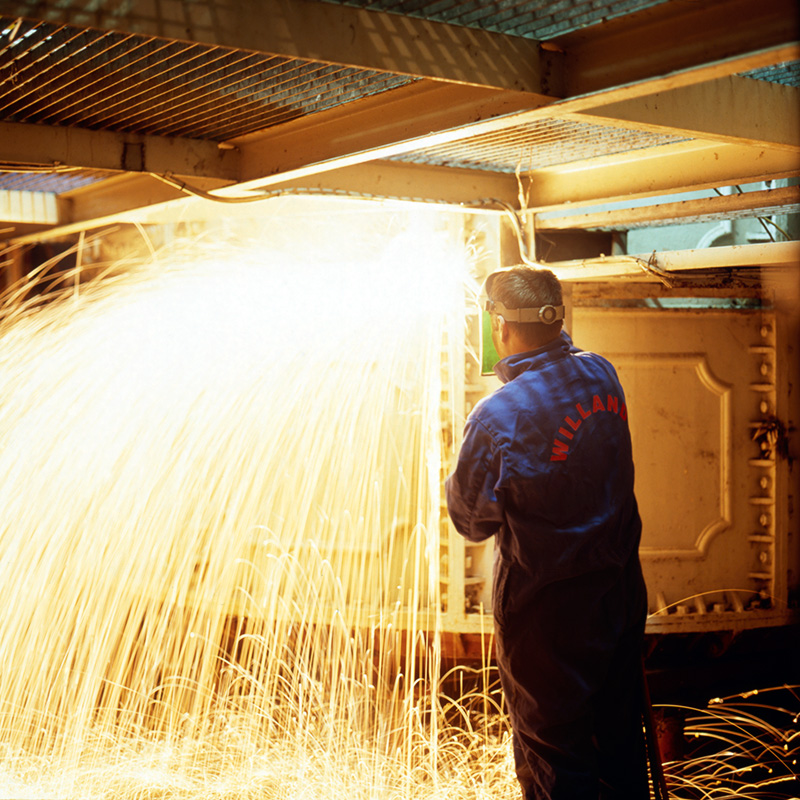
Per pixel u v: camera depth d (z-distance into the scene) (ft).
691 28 5.66
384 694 11.97
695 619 11.85
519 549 7.71
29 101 7.53
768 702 12.57
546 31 6.21
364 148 7.81
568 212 11.44
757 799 11.53
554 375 7.93
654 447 12.00
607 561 7.75
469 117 6.91
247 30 5.56
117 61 6.61
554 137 8.75
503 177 10.54
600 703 8.20
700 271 11.84
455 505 8.06
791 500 12.31
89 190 11.95
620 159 9.75
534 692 7.84
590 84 6.35
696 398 12.11
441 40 6.02
